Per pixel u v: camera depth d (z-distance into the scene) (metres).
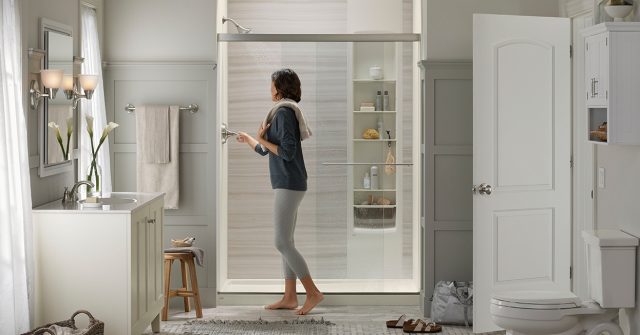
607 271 4.48
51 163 5.06
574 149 6.09
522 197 5.88
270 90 6.73
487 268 5.76
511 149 5.83
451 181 6.27
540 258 5.94
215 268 6.49
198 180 6.47
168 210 6.48
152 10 6.43
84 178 5.83
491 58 5.77
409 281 6.68
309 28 7.27
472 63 6.19
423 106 6.29
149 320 5.17
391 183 6.64
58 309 4.69
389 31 6.79
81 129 5.76
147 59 6.44
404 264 6.68
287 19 7.27
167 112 6.39
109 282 4.69
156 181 6.40
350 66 6.59
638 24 4.27
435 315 6.00
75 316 4.70
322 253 6.66
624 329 4.67
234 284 6.80
